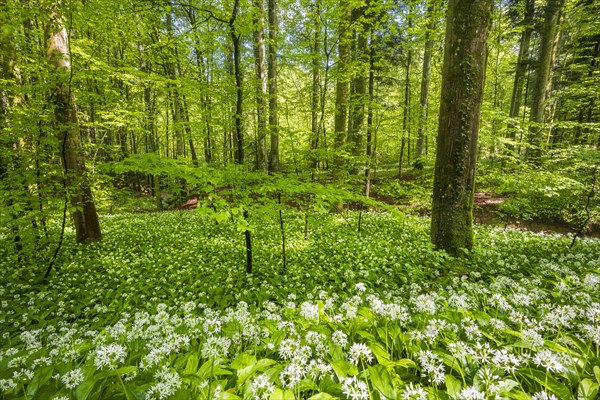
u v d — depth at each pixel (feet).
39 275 19.76
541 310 8.71
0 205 17.06
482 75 14.98
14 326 13.34
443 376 5.74
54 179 20.56
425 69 51.67
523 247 21.67
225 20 18.37
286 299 15.58
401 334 7.57
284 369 6.20
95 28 23.48
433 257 17.03
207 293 17.06
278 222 32.60
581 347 6.81
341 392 5.70
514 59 63.87
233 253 23.85
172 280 19.11
